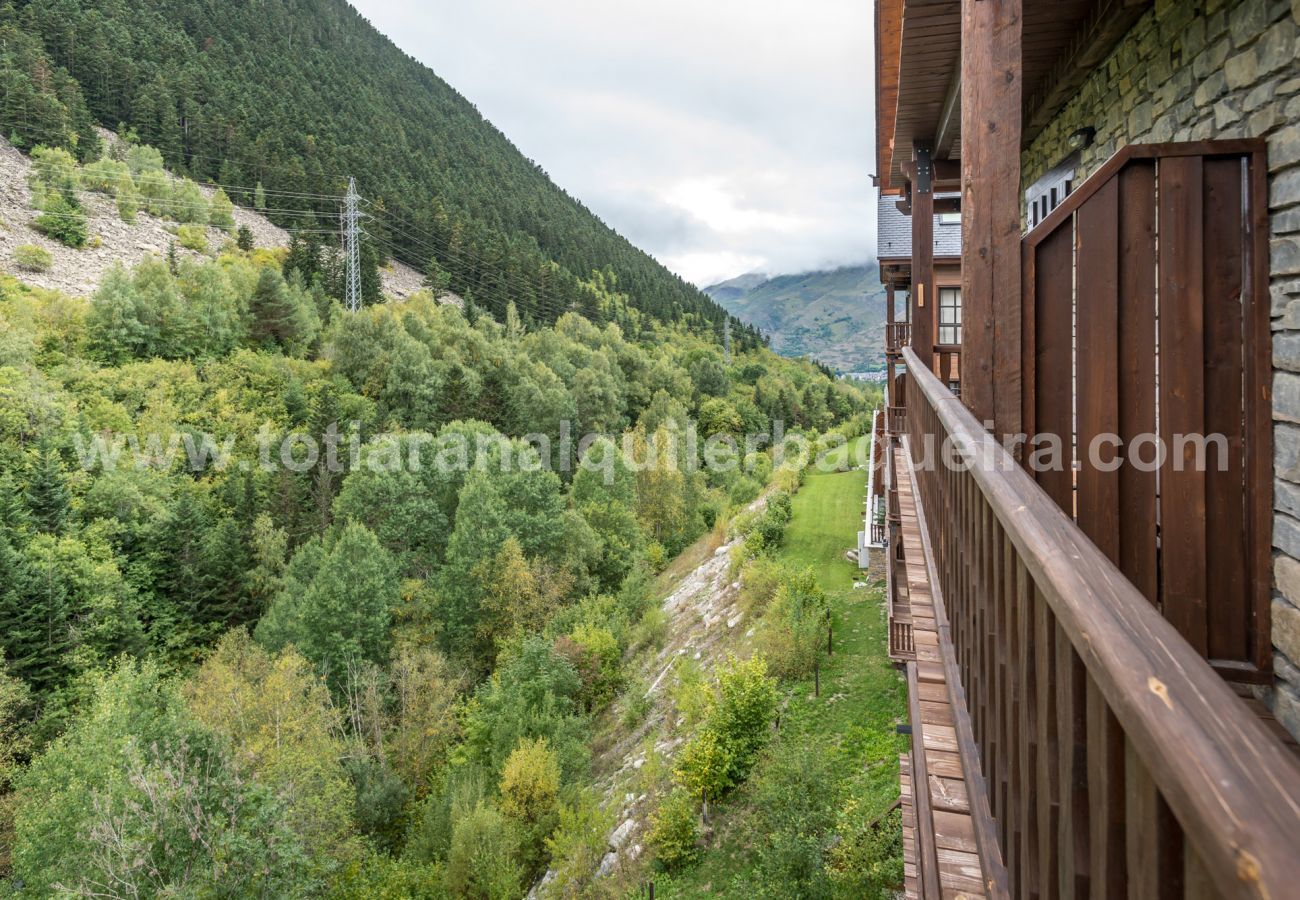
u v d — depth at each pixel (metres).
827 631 18.14
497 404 50.03
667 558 38.56
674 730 18.50
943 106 6.22
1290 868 0.49
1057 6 4.36
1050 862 1.34
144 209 80.44
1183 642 0.88
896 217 15.85
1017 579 1.64
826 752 13.64
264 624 27.98
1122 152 2.56
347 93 144.62
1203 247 2.59
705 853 13.42
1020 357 2.63
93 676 25.05
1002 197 2.60
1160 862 0.86
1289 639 2.47
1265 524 2.59
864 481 33.50
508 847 16.12
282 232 93.81
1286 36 2.65
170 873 13.05
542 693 21.25
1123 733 1.02
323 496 38.84
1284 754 0.63
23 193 70.69
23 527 29.52
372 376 54.50
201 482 39.00
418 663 24.55
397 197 103.00
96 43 98.19
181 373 48.22
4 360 40.72
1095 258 2.62
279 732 18.66
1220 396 2.62
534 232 131.50
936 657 3.64
